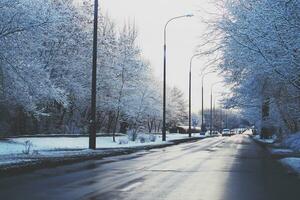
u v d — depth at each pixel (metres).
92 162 24.03
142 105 60.47
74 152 28.02
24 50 27.09
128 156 29.30
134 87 55.56
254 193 13.45
